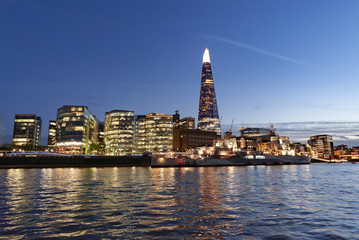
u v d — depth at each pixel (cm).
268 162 19350
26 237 1496
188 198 2939
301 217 1977
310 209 2289
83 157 15962
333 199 2878
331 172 9519
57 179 6034
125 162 16812
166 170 11788
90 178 6350
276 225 1742
